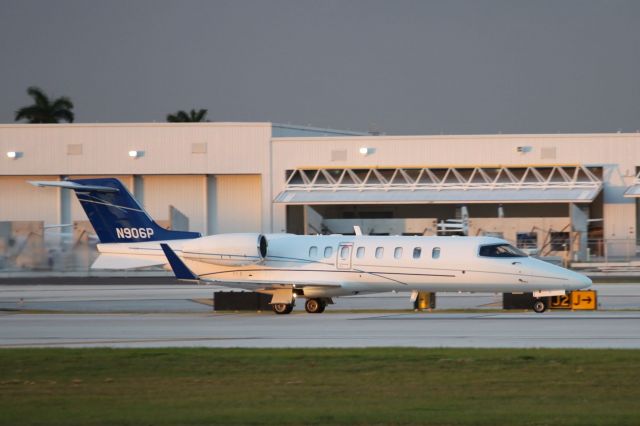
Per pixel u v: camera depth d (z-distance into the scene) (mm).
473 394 63469
